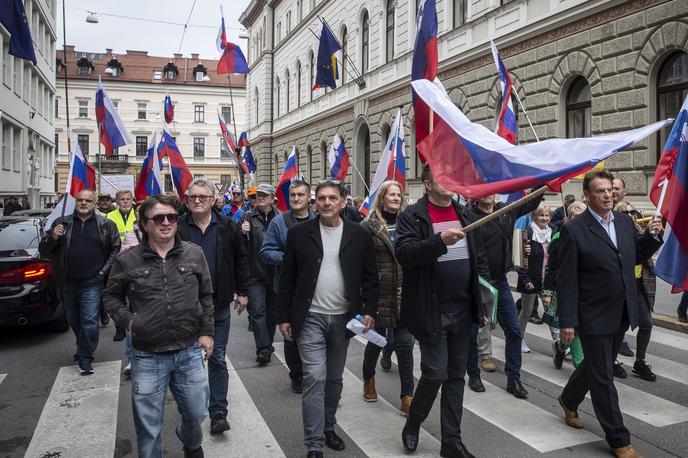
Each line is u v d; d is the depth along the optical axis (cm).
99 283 590
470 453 382
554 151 337
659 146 1126
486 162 349
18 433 436
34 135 2941
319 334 389
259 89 4019
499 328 773
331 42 1524
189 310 332
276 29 3744
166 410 482
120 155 5997
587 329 391
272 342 666
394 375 568
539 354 641
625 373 554
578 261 399
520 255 618
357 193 2522
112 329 802
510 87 749
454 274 377
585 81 1305
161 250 334
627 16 1159
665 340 700
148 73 6334
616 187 595
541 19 1357
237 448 404
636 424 439
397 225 386
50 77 3459
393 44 2175
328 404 402
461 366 383
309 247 391
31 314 699
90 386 547
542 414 461
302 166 3216
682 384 534
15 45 747
